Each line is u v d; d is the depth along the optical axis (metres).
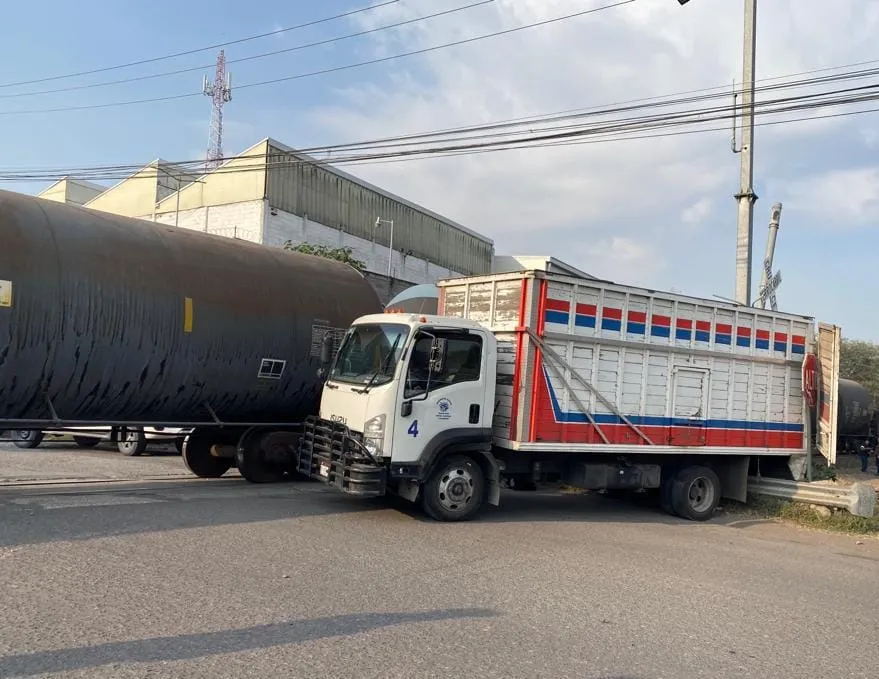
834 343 12.80
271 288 11.11
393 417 8.48
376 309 12.48
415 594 5.73
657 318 10.59
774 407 11.97
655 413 10.53
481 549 7.59
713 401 11.16
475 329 9.13
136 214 38.38
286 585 5.69
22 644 4.17
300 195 36.78
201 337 10.05
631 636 5.15
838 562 8.65
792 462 12.31
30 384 8.71
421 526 8.57
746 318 11.61
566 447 9.69
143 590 5.32
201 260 10.47
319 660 4.24
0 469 12.01
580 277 9.86
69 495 8.95
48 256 8.73
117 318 9.19
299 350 11.17
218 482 11.21
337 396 9.31
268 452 11.04
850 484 11.81
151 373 9.66
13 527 6.98
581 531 9.23
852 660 5.07
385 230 44.97
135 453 15.27
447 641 4.73
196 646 4.32
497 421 9.69
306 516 8.61
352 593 5.62
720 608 6.09
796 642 5.37
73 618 4.64
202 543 6.86
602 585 6.50
